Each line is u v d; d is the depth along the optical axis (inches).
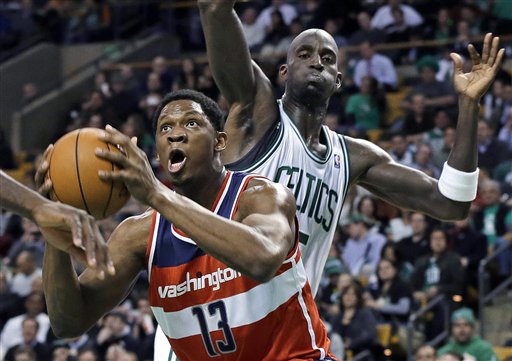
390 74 534.6
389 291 375.2
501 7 560.4
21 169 581.6
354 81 537.0
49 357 375.6
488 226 396.5
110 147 120.6
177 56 636.7
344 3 575.5
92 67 647.8
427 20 562.3
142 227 141.3
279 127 178.4
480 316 365.4
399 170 189.0
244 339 138.3
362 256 405.7
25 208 109.5
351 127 511.2
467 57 528.1
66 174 120.5
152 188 117.3
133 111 568.7
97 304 140.3
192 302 138.3
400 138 457.7
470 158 182.2
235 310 137.1
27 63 649.6
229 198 136.7
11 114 638.5
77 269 372.8
